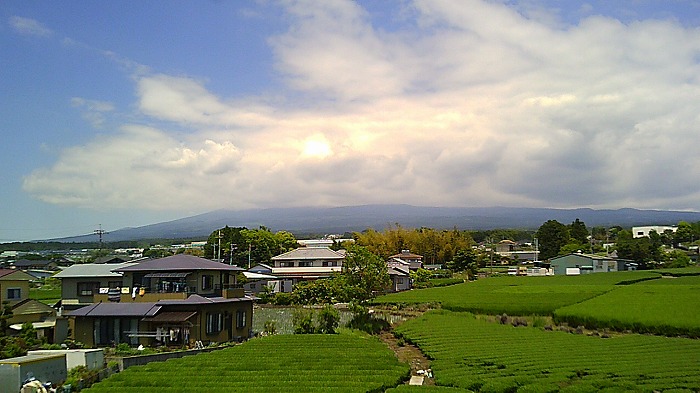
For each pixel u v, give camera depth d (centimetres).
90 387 3666
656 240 17738
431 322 6384
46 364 3609
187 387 3603
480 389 3541
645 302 6259
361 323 6625
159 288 5709
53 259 15750
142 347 5012
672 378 3516
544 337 5222
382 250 15350
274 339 5662
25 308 5853
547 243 17075
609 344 4731
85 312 5350
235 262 13138
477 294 8312
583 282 9500
